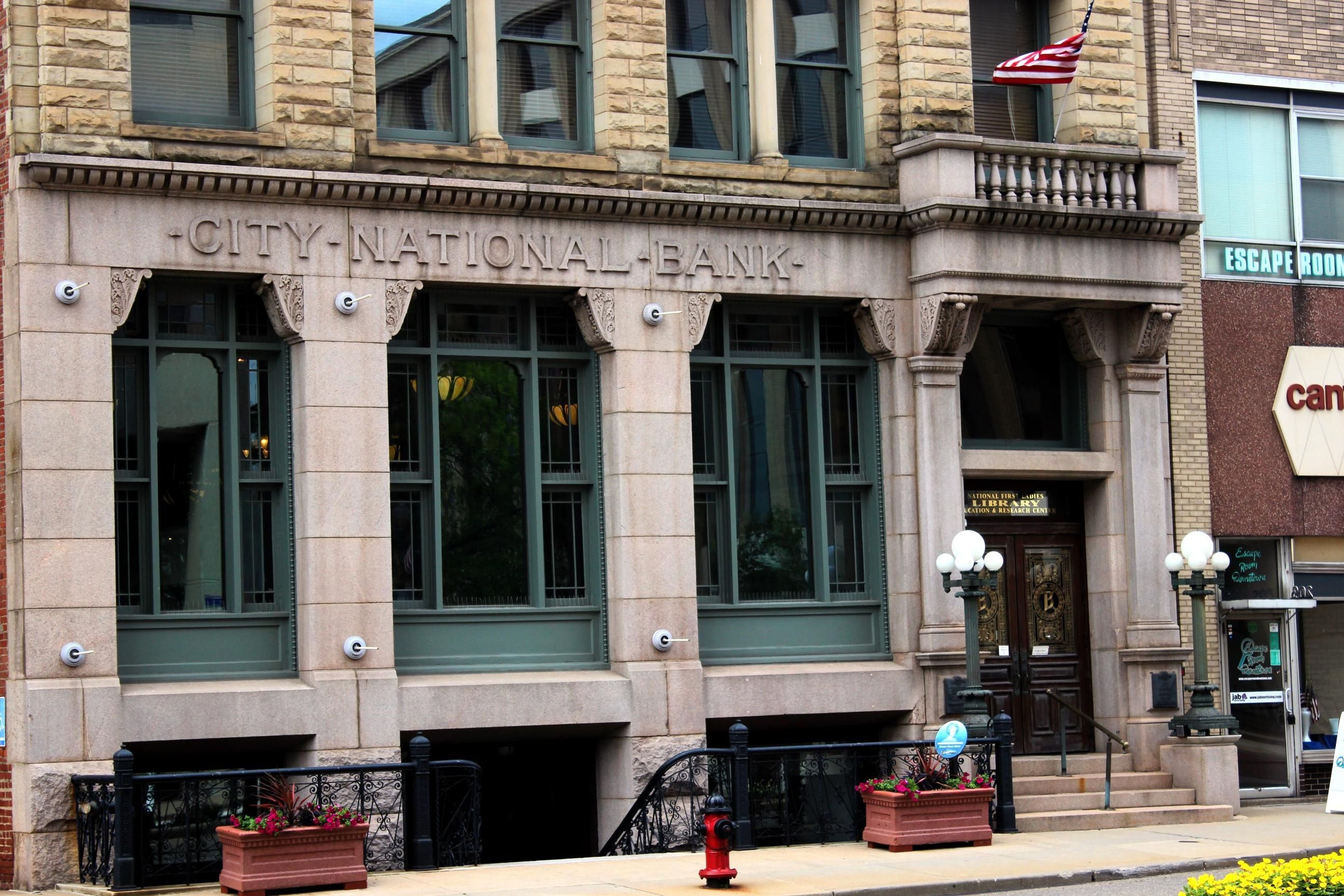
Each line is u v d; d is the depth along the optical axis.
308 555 19.78
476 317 21.27
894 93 23.00
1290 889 12.30
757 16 22.61
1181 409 24.58
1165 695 23.38
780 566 22.56
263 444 20.19
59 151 18.81
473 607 20.91
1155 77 24.91
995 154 22.58
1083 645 23.95
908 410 22.67
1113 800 22.20
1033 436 23.92
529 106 21.67
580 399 21.73
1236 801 22.78
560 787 22.31
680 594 21.42
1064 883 17.48
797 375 22.84
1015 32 24.23
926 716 22.34
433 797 19.36
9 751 18.58
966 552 20.89
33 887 18.09
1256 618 25.12
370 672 19.89
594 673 21.25
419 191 20.30
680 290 21.66
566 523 21.62
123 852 16.80
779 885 16.77
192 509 19.81
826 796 20.77
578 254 21.17
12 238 18.80
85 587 18.61
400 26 21.03
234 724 19.17
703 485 22.17
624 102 21.62
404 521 20.77
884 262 22.66
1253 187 25.66
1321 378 25.58
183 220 19.36
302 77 20.03
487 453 21.23
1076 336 23.72
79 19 19.06
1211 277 25.14
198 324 19.92
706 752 19.89
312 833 16.55
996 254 22.42
